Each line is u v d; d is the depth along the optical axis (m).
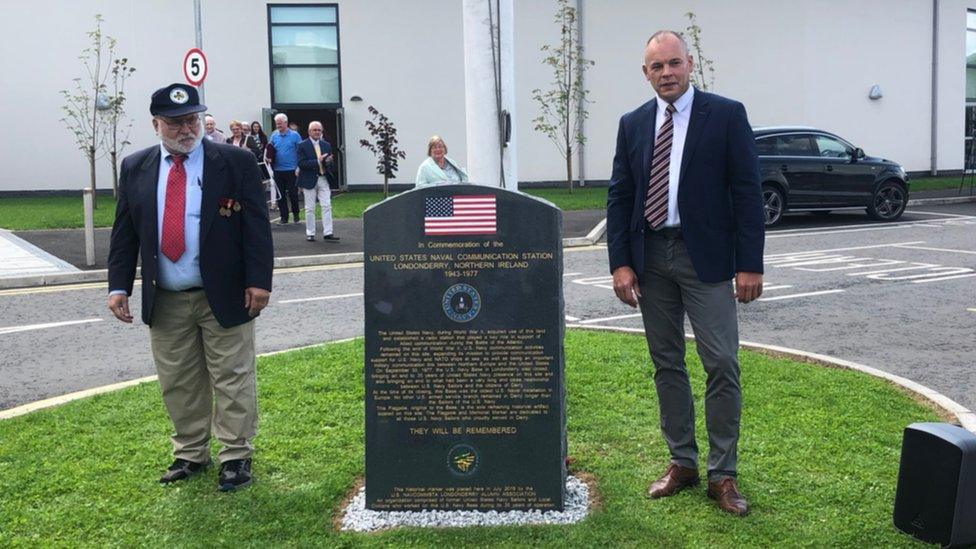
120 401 6.13
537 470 4.22
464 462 4.24
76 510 4.35
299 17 23.64
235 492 4.54
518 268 4.16
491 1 5.90
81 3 23.06
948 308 9.40
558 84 24.42
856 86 27.55
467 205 4.15
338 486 4.55
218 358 4.62
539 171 24.94
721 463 4.26
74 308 10.08
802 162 17.61
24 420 5.73
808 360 7.10
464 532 4.02
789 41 26.17
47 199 22.67
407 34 23.95
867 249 14.23
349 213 18.80
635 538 3.94
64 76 23.25
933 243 14.86
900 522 3.98
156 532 4.11
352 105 24.02
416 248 4.18
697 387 6.13
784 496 4.36
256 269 4.61
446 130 24.31
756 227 4.08
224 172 4.57
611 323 8.87
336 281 11.73
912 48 28.59
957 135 30.25
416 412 4.24
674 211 4.21
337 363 6.93
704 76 25.67
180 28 23.39
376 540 3.97
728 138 4.11
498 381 4.20
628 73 25.11
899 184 18.58
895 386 6.28
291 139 17.45
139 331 8.86
